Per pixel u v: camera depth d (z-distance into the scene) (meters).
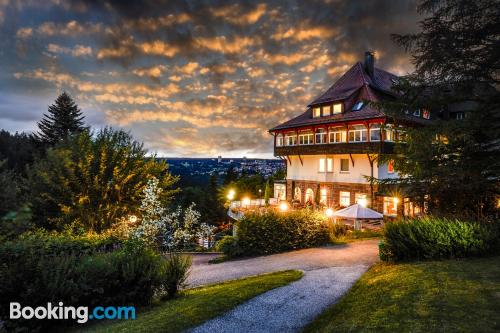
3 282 6.20
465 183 11.95
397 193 14.46
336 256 13.98
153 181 11.98
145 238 11.01
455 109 32.34
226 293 8.51
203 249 19.92
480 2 11.50
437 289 7.04
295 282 9.77
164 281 8.43
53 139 43.12
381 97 31.36
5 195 8.11
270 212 17.23
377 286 8.17
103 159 19.52
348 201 30.33
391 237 11.31
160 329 6.16
